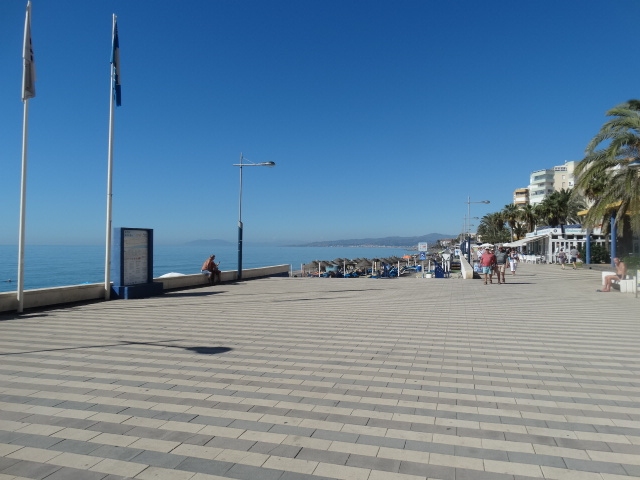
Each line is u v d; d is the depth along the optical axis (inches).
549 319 442.0
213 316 447.8
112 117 578.9
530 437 166.6
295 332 363.6
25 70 447.2
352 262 3024.1
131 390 215.5
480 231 5177.2
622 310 509.0
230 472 139.9
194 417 182.9
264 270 1071.6
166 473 138.9
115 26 572.7
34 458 147.4
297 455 151.2
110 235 590.6
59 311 479.5
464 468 143.6
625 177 799.1
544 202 2655.0
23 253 458.9
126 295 599.5
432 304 556.7
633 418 185.6
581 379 240.1
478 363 271.4
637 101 772.0
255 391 215.5
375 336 350.0
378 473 140.1
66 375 239.3
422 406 197.6
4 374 240.5
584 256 1766.7
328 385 225.9
